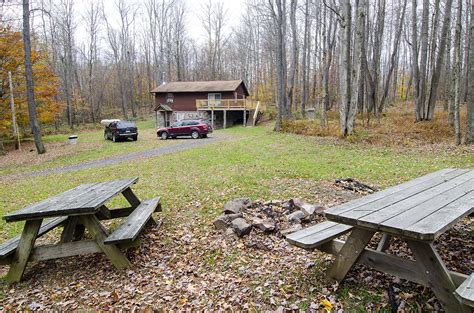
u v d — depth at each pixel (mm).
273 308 2707
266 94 50062
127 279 3443
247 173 8562
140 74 53094
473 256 3287
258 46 47719
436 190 3219
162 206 6051
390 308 2504
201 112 32500
